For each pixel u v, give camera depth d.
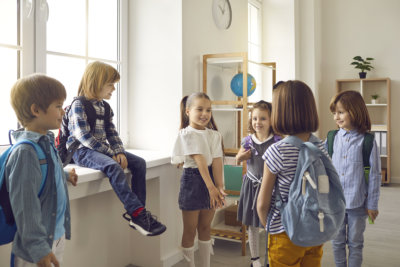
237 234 2.73
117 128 2.91
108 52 2.79
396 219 3.73
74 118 1.99
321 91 5.99
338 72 5.93
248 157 2.31
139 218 1.89
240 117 3.69
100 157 1.99
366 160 2.01
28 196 1.18
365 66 5.49
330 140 2.21
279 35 5.23
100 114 2.10
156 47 2.86
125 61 2.92
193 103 2.12
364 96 5.80
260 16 5.25
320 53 5.87
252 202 2.28
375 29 5.71
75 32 2.51
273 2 5.25
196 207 2.12
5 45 2.04
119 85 2.89
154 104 2.88
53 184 1.30
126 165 2.11
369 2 5.73
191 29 2.88
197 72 2.97
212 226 2.88
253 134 2.36
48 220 1.28
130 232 2.64
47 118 1.30
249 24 4.96
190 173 2.15
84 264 2.30
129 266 2.62
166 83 2.83
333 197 1.27
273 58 5.29
